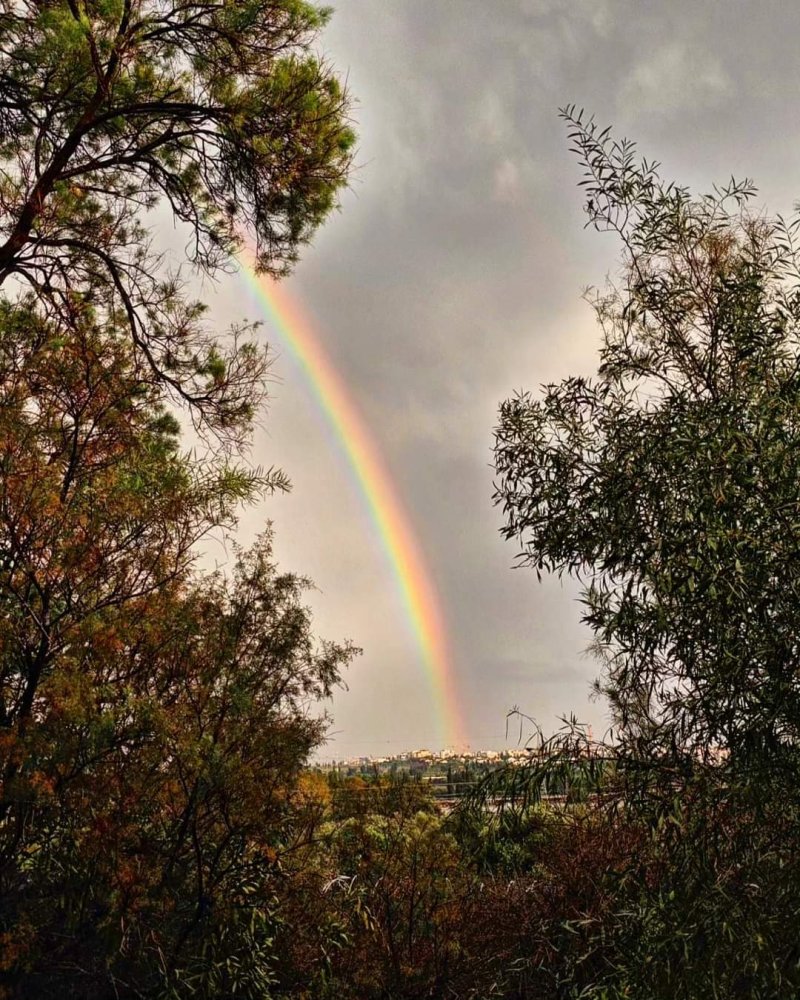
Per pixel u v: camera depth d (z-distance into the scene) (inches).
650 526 151.5
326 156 330.0
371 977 246.1
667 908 140.7
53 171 312.3
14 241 303.3
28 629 198.4
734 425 144.6
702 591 140.6
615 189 172.9
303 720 227.6
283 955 226.7
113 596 208.2
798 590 137.5
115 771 192.7
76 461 215.2
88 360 227.3
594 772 151.9
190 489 221.8
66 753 183.3
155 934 203.3
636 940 148.1
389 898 257.6
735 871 136.9
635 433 158.1
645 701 151.6
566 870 232.7
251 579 230.5
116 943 188.9
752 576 138.3
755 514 141.9
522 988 234.5
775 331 153.1
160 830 208.4
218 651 217.5
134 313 341.1
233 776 201.3
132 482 215.8
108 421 220.1
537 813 238.1
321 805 227.5
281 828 222.5
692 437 144.9
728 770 140.2
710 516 141.0
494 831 167.3
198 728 211.0
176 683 218.4
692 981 135.3
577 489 163.9
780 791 137.6
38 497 198.8
